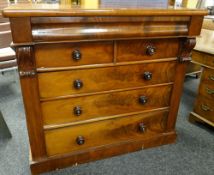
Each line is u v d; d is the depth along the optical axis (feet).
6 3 8.13
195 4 6.59
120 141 4.84
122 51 3.98
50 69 3.64
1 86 8.13
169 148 5.24
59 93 3.89
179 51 4.48
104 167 4.61
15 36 3.15
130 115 4.66
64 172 4.44
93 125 4.42
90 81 4.00
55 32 3.32
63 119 4.12
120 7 3.77
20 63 3.42
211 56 5.28
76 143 4.44
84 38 3.49
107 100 4.30
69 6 3.73
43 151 4.25
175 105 5.03
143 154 5.01
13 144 5.21
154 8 3.84
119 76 4.18
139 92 4.53
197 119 6.07
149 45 4.15
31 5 3.69
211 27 7.61
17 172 4.44
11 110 6.61
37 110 3.86
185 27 4.14
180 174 4.50
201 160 4.90
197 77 9.54
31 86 3.64
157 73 4.51
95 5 4.03
